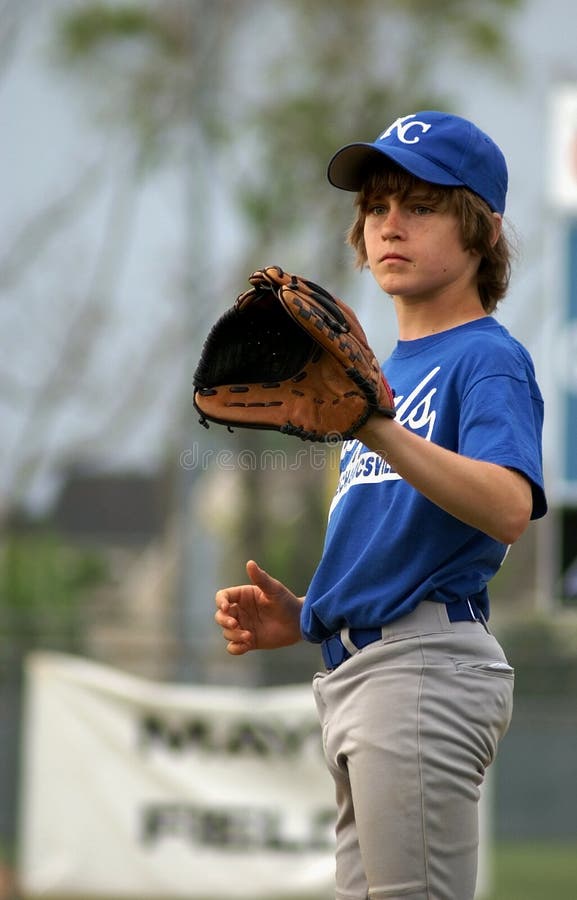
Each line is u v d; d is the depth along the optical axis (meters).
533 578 71.50
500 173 10.56
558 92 34.47
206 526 49.97
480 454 9.46
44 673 26.47
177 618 47.00
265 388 9.30
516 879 31.55
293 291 8.92
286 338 9.27
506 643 40.50
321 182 74.56
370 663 10.03
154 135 74.06
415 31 73.94
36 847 26.12
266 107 74.69
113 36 73.12
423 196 10.29
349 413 9.11
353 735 9.97
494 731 10.08
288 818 26.23
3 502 80.81
